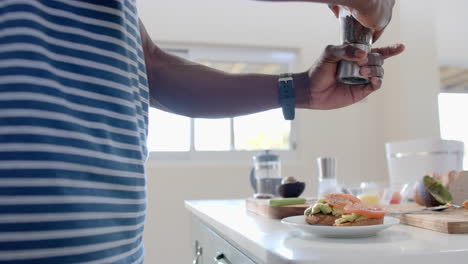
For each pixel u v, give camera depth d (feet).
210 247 3.82
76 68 1.70
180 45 8.95
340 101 2.71
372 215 2.24
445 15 11.03
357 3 1.80
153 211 8.38
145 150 2.12
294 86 2.74
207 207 4.29
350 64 2.41
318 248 1.93
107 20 1.81
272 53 9.37
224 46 9.07
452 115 14.76
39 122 1.54
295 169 9.03
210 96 2.92
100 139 1.73
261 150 9.28
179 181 8.53
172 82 2.94
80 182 1.64
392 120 9.42
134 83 2.04
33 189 1.52
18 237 1.51
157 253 8.32
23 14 1.59
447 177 3.29
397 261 1.74
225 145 9.15
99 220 1.70
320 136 9.21
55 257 1.57
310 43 9.27
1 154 1.50
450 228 2.28
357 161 9.32
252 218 3.27
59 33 1.69
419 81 9.38
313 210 2.42
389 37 9.53
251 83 2.85
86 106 1.71
